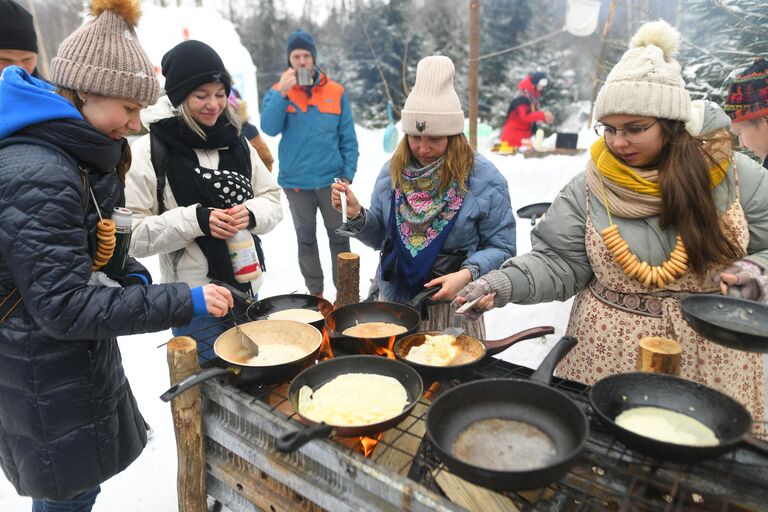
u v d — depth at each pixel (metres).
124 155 1.82
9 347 1.57
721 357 1.73
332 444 1.33
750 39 4.58
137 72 1.56
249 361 1.65
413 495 1.18
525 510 1.34
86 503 1.87
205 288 1.60
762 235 1.71
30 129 1.46
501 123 17.30
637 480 1.23
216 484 1.76
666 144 1.67
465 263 2.24
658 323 1.77
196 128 2.38
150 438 2.94
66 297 1.41
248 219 2.45
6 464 1.75
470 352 1.65
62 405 1.64
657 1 7.15
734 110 2.32
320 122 4.39
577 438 1.18
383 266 2.44
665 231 1.72
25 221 1.38
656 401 1.32
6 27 2.34
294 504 1.54
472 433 1.26
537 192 7.36
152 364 3.71
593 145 1.86
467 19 18.11
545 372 1.40
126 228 1.71
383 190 2.49
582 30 8.09
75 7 15.96
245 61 10.20
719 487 1.17
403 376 1.50
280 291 5.00
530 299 1.90
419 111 2.16
